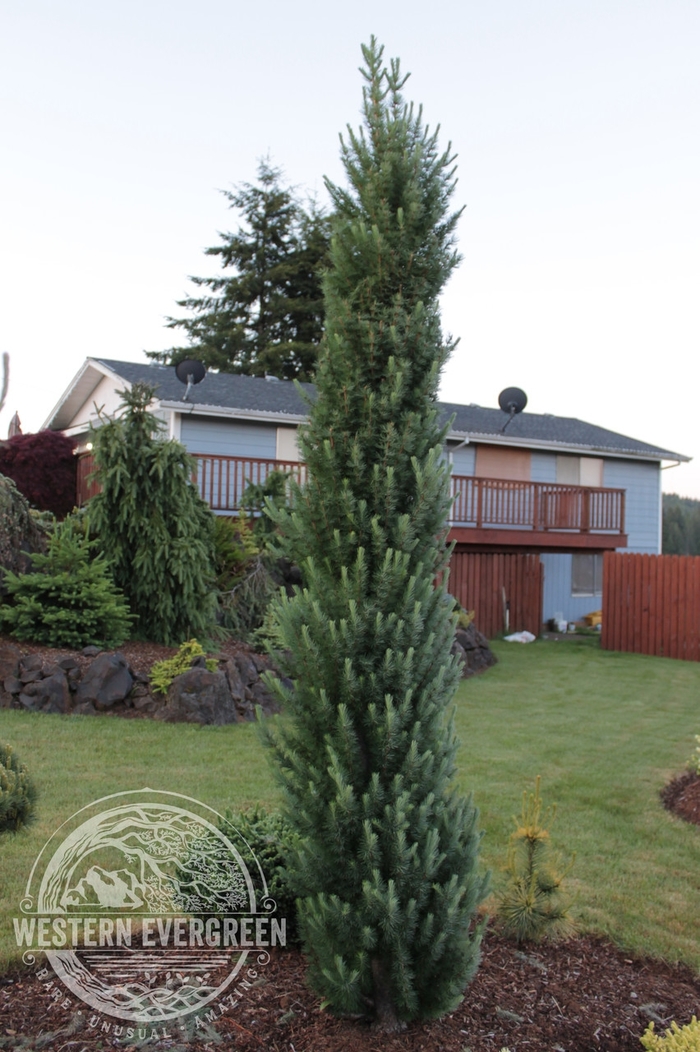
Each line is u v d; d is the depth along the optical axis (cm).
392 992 309
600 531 2294
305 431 334
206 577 1052
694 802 627
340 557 313
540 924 392
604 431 2691
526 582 1944
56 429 2283
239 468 1809
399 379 314
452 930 300
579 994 350
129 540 1009
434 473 314
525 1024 322
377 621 302
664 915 435
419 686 316
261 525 1298
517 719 959
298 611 316
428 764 305
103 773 636
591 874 491
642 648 1700
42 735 732
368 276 330
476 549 1838
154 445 1023
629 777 710
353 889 302
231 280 3750
